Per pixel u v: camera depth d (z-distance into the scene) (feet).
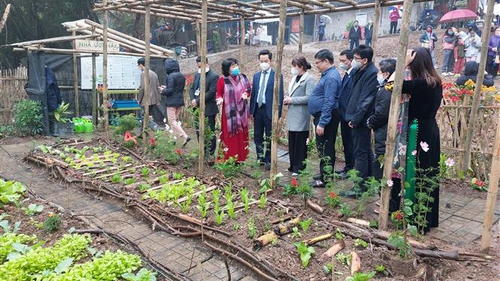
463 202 17.85
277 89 17.79
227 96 21.84
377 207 16.10
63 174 21.08
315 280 11.31
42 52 30.99
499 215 16.21
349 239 13.55
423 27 70.64
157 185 19.71
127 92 37.83
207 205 15.93
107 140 28.50
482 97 21.98
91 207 17.57
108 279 11.19
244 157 22.90
